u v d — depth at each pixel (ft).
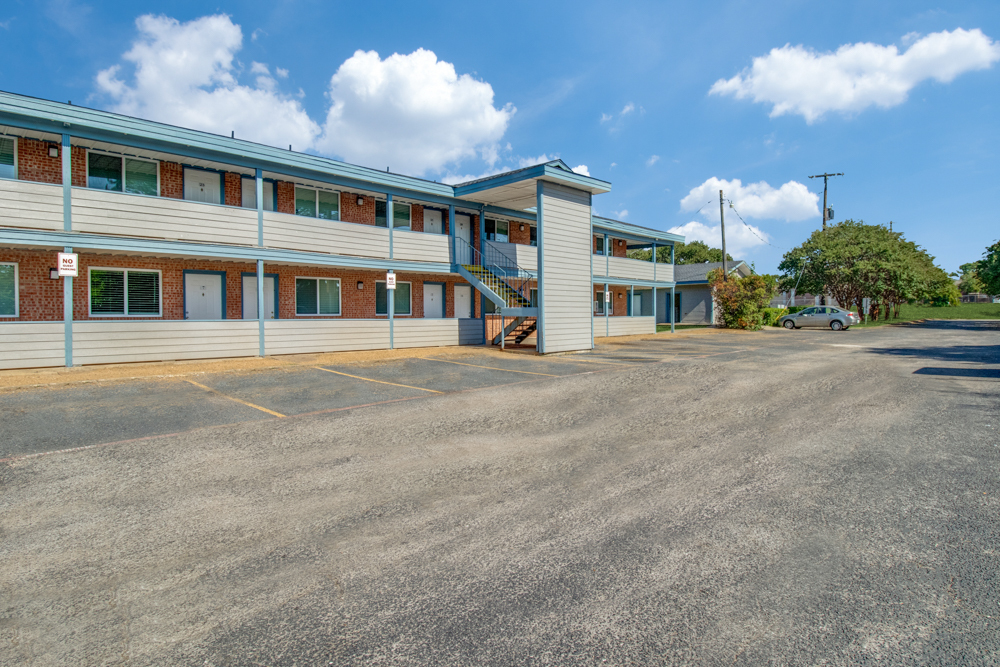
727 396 31.96
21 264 44.21
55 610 10.20
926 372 41.78
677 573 11.35
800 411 27.61
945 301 220.23
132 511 14.92
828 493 15.92
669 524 13.84
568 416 26.71
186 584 11.10
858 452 20.11
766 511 14.61
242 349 49.42
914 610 9.93
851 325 115.44
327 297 61.82
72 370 39.45
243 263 55.31
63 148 41.16
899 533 13.17
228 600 10.52
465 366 46.70
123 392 32.53
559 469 18.42
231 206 49.60
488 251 74.54
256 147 49.98
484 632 9.44
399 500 15.70
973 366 45.44
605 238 91.76
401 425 24.86
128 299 49.01
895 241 141.18
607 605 10.20
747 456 19.75
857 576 11.17
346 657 8.81
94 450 20.65
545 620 9.76
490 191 63.77
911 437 22.20
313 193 59.31
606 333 89.04
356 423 25.22
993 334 91.40
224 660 8.75
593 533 13.35
